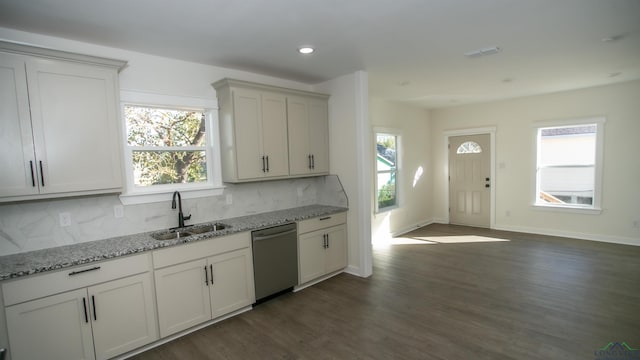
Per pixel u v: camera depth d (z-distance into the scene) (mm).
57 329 2137
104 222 2768
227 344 2629
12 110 2154
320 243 3830
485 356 2377
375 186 5652
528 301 3227
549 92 5449
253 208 3793
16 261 2186
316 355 2461
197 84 3297
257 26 2420
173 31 2467
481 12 2285
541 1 2139
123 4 2014
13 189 2164
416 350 2482
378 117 5684
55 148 2312
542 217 5832
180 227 3107
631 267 4066
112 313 2350
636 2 2174
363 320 2963
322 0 2035
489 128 6254
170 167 3211
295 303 3342
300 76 3957
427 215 7035
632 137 4941
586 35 2779
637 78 4539
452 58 3346
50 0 1933
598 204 5270
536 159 5812
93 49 2703
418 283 3781
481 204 6520
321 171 4121
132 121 2975
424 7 2182
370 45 2904
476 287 3611
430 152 7094
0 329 1945
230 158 3320
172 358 2457
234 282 3037
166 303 2609
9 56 2133
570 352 2393
